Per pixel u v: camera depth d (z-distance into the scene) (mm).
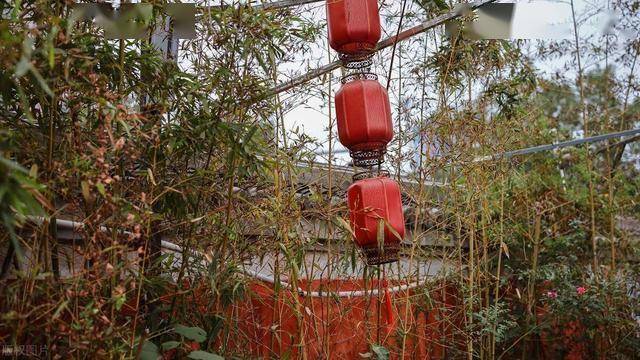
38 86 2457
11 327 2234
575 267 5742
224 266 3133
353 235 3225
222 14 2951
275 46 3160
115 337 2488
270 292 3842
